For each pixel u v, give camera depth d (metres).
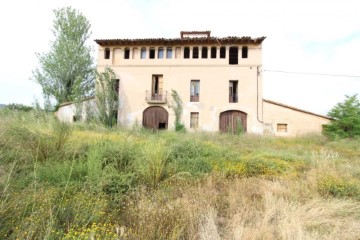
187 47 21.83
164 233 2.83
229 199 4.28
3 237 2.39
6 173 3.66
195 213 3.40
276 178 5.92
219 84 20.95
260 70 20.67
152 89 21.81
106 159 5.30
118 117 21.39
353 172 6.58
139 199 4.01
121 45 22.11
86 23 24.84
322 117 19.39
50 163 4.72
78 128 10.45
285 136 18.19
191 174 5.65
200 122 20.67
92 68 24.52
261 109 20.19
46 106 20.98
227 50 21.23
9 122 5.38
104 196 3.86
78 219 2.80
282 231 3.09
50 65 22.80
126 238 2.64
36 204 3.06
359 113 19.11
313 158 7.80
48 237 2.35
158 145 6.29
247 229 3.12
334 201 4.39
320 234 3.22
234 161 7.22
